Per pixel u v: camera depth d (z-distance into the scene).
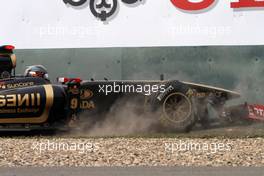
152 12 49.44
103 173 24.83
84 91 41.16
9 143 36.72
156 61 49.72
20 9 50.03
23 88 40.81
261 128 43.28
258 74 48.81
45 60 50.47
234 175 23.97
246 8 48.56
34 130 44.75
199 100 41.91
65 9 49.97
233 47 48.94
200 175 24.06
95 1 49.91
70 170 25.80
